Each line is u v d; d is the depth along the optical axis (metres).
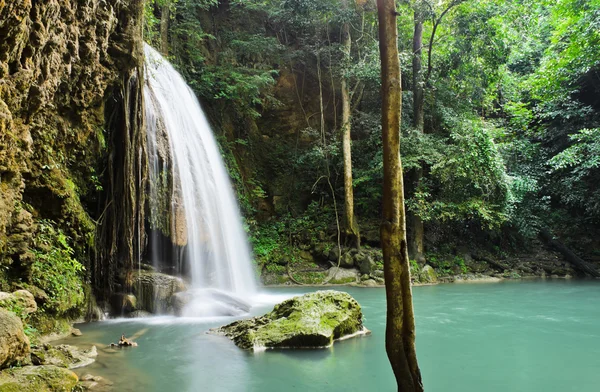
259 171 19.30
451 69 17.36
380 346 6.44
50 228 7.55
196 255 12.03
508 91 21.17
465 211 15.80
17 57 5.45
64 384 3.89
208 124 16.28
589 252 18.11
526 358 6.03
